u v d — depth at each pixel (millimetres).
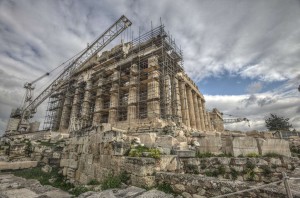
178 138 13133
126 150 8984
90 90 35625
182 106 28938
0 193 8250
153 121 21125
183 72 32375
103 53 39125
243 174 8062
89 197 5566
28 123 46906
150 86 25625
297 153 12898
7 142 24000
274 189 4785
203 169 8648
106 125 11039
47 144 20734
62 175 13297
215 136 10289
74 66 43438
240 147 9273
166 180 6781
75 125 25172
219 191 5477
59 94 44562
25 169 15570
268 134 15602
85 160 11570
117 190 6219
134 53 31000
